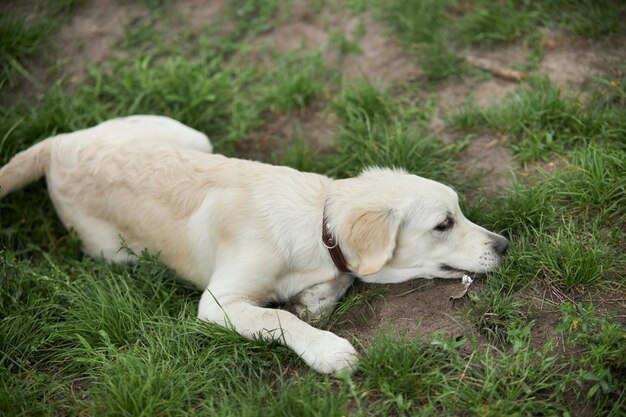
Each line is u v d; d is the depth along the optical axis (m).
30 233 1.60
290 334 1.27
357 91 1.77
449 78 1.81
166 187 1.42
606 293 1.31
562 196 1.48
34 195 1.64
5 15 1.95
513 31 1.85
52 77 1.88
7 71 1.84
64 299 1.42
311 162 1.66
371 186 1.34
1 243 1.56
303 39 1.96
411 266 1.36
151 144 1.49
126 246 1.47
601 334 1.21
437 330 1.28
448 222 1.34
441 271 1.36
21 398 1.24
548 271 1.34
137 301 1.38
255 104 1.82
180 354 1.30
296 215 1.35
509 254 1.36
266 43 1.96
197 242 1.39
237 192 1.37
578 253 1.34
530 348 1.24
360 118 1.71
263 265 1.34
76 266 1.50
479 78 1.79
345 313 1.35
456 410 1.17
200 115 1.79
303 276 1.37
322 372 1.23
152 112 1.79
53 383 1.28
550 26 1.85
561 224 1.43
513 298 1.31
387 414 1.18
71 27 1.99
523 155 1.58
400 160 1.60
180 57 1.88
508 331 1.23
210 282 1.37
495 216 1.46
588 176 1.47
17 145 1.70
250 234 1.35
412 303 1.34
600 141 1.58
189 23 2.01
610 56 1.76
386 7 1.97
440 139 1.67
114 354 1.29
